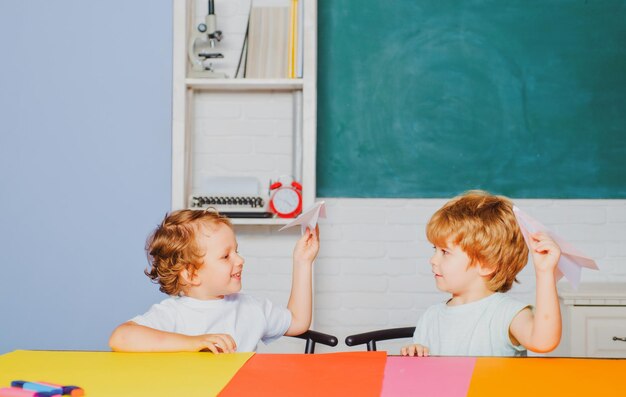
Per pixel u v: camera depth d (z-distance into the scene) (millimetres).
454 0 3025
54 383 1055
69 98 2762
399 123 3021
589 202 2984
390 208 3008
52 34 2768
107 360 1224
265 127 3006
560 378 1097
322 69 3027
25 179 2756
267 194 2990
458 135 3010
